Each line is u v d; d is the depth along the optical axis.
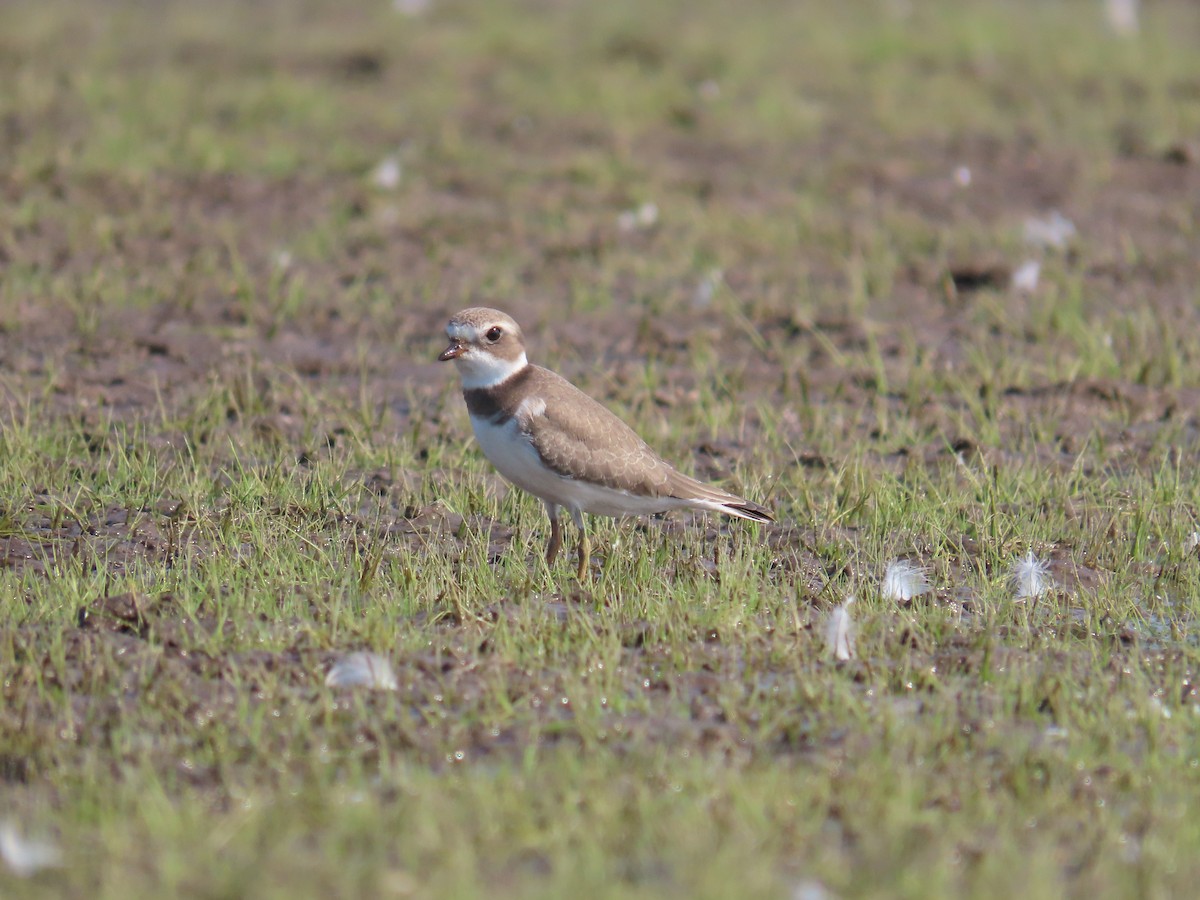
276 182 34.50
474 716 13.33
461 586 16.27
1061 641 15.31
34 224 30.84
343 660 14.07
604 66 44.97
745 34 49.34
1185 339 26.23
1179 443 21.80
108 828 11.26
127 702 13.54
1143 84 44.09
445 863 10.87
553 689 13.86
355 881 10.60
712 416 22.27
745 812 11.59
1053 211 32.62
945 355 25.92
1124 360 25.05
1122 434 21.94
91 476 19.70
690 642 14.97
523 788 11.95
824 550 17.75
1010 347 26.27
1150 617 16.16
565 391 16.48
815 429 21.86
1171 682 14.25
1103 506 19.11
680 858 10.97
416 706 13.55
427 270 29.89
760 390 24.17
